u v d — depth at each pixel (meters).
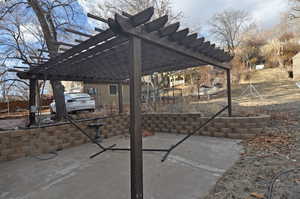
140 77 1.77
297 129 4.04
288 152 2.90
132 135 1.67
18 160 3.39
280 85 15.13
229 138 4.21
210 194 1.96
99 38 2.14
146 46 2.61
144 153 3.52
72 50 2.59
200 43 2.52
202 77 16.72
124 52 2.95
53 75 4.24
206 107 7.27
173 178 2.39
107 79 5.43
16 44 7.55
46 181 2.48
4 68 7.45
